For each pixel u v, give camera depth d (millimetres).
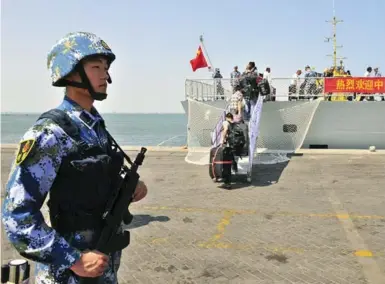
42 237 1577
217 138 11992
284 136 16828
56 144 1650
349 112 16844
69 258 1604
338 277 4699
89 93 1781
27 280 2355
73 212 1705
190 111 16766
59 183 1692
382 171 11914
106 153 1840
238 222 6965
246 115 13719
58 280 1744
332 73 18797
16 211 1560
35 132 1637
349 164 13234
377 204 8172
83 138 1746
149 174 11828
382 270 4898
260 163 13570
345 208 7875
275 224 6832
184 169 12656
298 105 16562
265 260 5234
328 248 5664
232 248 5676
